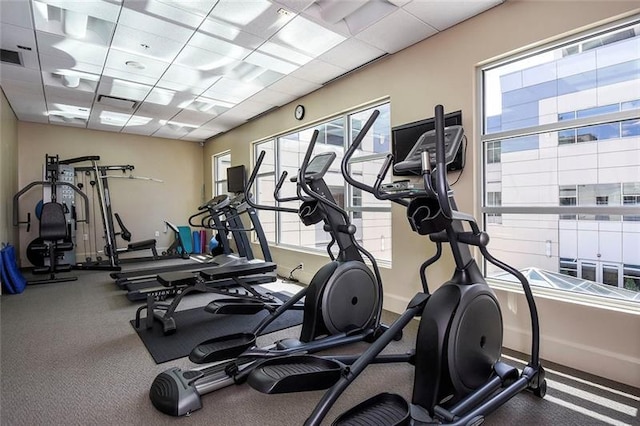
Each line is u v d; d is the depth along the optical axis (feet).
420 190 6.38
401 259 12.00
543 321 8.52
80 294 15.01
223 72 14.15
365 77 13.35
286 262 18.34
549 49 8.77
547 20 8.39
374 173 14.30
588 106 8.52
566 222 9.12
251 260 16.80
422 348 5.94
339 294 8.94
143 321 11.47
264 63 13.06
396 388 7.32
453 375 5.76
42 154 22.26
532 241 9.67
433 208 5.95
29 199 21.70
